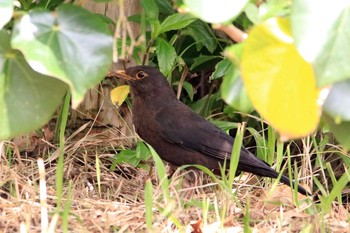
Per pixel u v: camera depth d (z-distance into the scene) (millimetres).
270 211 7680
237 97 3186
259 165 9039
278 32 3035
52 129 10086
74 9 3463
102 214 6949
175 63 10195
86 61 3395
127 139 10398
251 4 3303
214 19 3062
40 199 6539
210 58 10438
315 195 9703
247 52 3033
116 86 10297
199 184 9555
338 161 10641
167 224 6512
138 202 8266
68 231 6086
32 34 3391
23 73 3604
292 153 10586
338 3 2852
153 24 8898
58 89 3625
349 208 9008
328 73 2826
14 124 3604
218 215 6840
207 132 9695
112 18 9484
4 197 7777
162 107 9789
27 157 9539
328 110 3104
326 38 2838
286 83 3045
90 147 10055
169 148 9734
